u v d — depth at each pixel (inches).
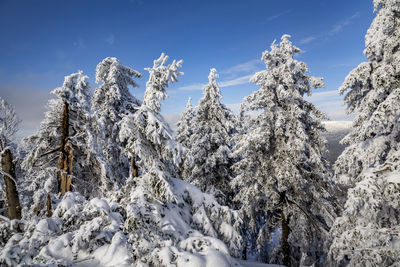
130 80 623.8
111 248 202.8
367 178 262.5
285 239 473.1
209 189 603.8
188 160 292.0
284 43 479.8
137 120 270.8
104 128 535.5
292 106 453.7
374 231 247.4
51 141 492.1
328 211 450.0
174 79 299.1
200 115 664.4
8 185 291.7
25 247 195.8
